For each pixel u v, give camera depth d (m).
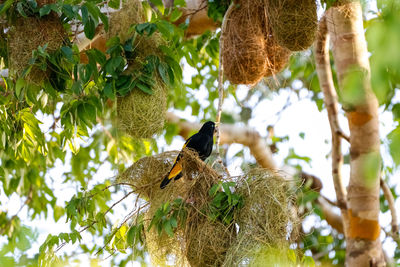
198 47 15.51
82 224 10.33
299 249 10.03
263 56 10.77
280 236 8.55
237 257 8.38
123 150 16.55
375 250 10.46
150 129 9.79
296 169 16.52
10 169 15.19
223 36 11.00
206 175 9.16
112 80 9.48
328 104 13.54
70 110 10.30
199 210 8.79
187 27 13.91
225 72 11.15
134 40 9.70
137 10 10.20
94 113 10.23
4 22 10.28
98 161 17.58
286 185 8.91
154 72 9.88
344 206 13.14
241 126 15.91
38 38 9.59
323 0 9.90
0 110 11.13
